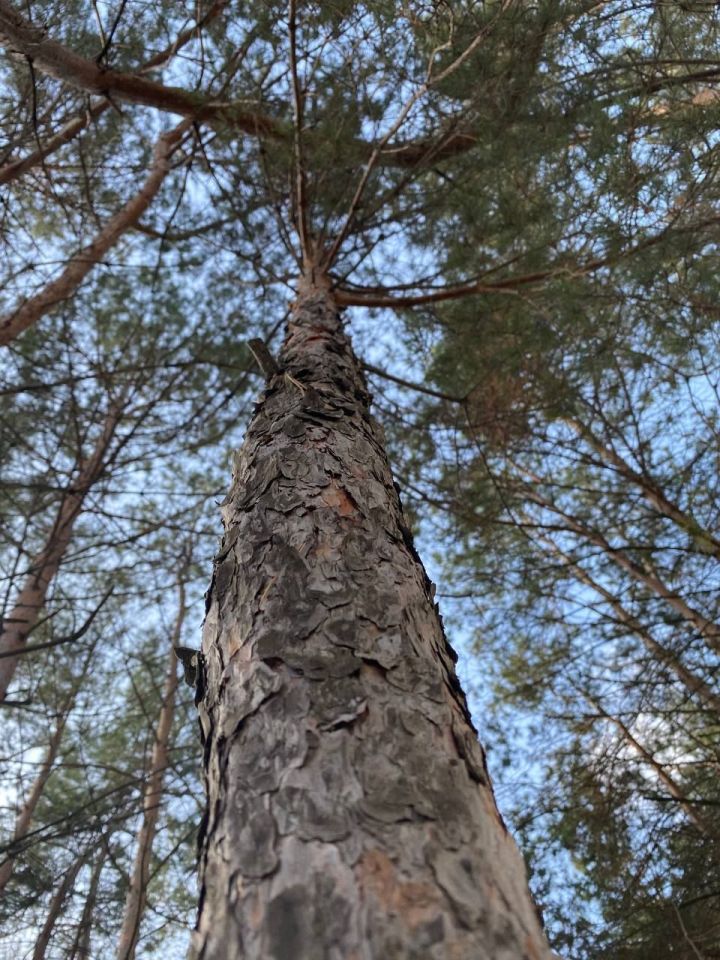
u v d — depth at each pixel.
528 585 4.99
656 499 4.86
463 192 3.98
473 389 4.22
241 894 0.80
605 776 4.29
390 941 0.71
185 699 6.30
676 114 3.42
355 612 1.21
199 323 4.96
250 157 4.37
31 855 4.96
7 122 3.91
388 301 4.18
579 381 4.42
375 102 3.90
